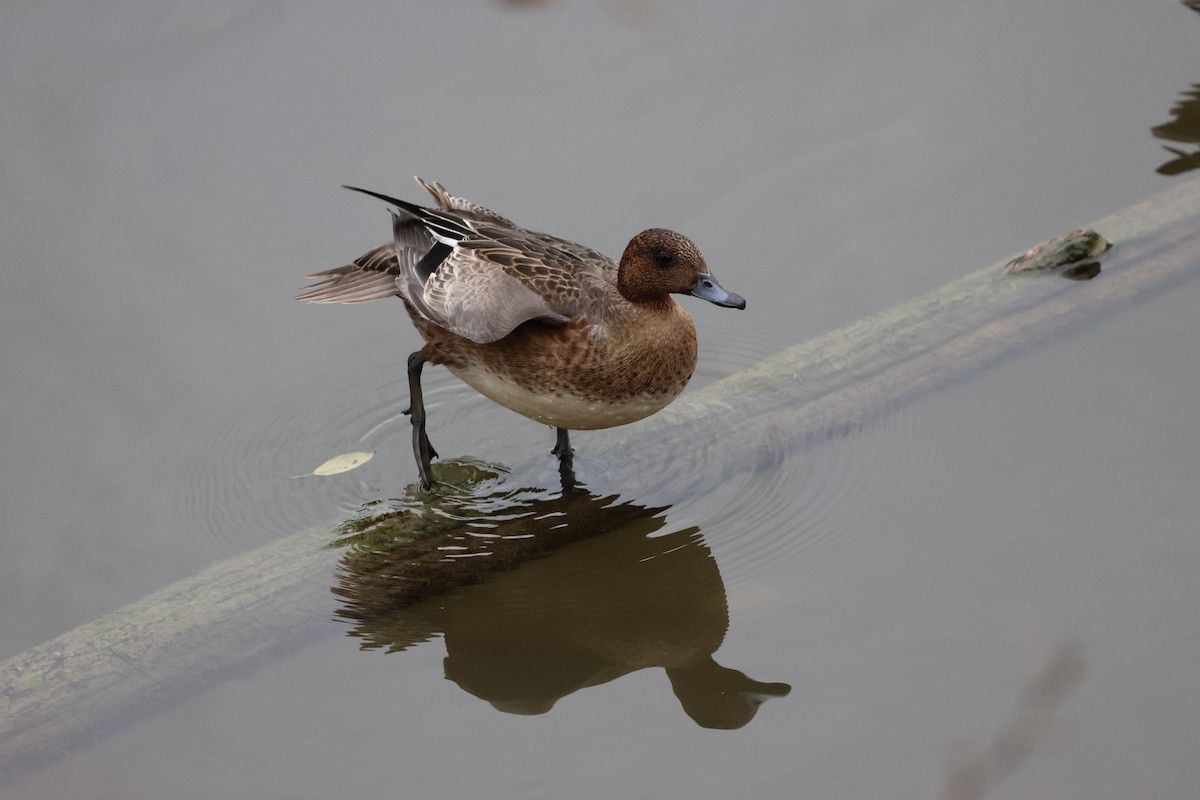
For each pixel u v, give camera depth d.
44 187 14.34
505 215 13.91
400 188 14.27
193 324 12.97
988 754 8.07
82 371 12.39
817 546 9.98
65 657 9.19
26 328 12.81
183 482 11.23
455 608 9.82
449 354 10.49
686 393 11.73
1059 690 8.36
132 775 8.48
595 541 10.27
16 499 11.02
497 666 9.34
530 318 9.82
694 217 13.99
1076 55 16.02
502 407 11.93
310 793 8.32
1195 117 14.89
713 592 9.67
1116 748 8.06
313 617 9.62
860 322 12.12
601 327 9.99
